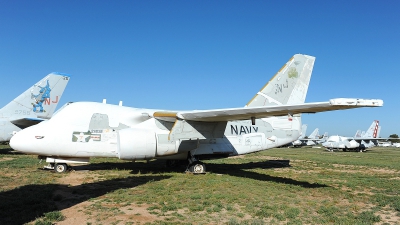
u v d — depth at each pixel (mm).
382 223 6688
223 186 10109
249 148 14672
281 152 37281
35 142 11922
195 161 13375
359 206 8172
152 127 12656
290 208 7504
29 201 7379
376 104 8289
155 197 8281
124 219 6285
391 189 10859
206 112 11141
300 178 12820
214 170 14875
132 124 13359
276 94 15000
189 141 12773
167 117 12195
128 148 11719
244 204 7840
